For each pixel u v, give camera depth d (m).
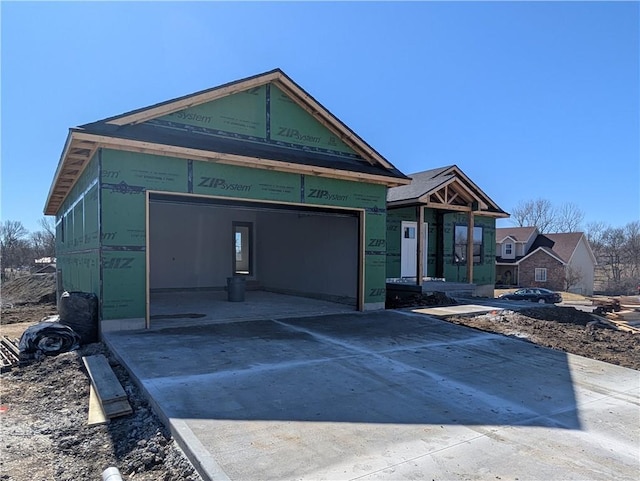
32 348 6.99
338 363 5.89
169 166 8.06
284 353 6.32
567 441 3.69
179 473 3.24
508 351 6.95
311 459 3.22
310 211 10.73
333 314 10.02
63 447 3.82
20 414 4.70
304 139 10.34
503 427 3.95
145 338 7.06
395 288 13.12
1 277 36.91
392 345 7.04
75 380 5.69
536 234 41.06
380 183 10.98
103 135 7.16
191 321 8.70
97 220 7.72
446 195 15.63
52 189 13.03
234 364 5.68
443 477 3.02
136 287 7.75
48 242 50.69
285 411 4.16
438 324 8.98
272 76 9.60
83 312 7.68
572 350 7.37
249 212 16.42
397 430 3.80
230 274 15.88
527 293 25.89
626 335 9.24
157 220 14.52
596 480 3.04
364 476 3.00
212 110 9.07
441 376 5.48
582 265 38.56
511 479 3.03
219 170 8.62
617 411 4.45
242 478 2.93
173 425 3.75
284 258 14.77
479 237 19.34
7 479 3.32
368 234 10.87
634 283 43.09
